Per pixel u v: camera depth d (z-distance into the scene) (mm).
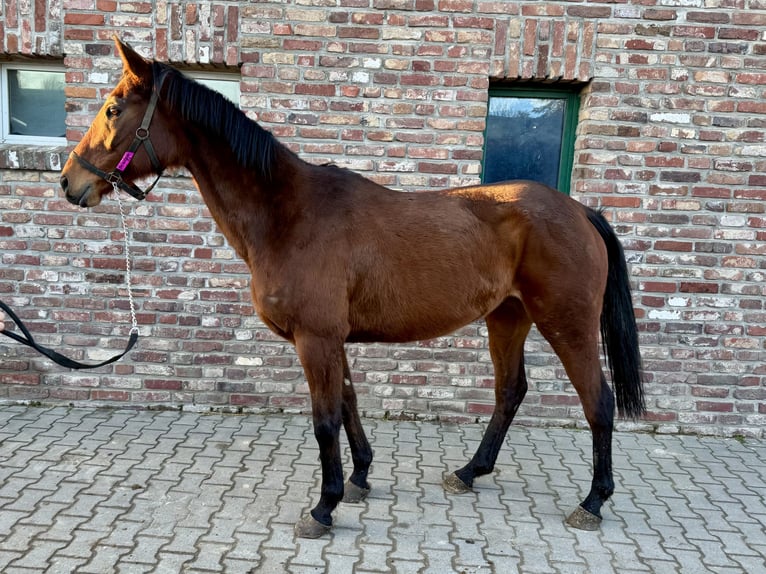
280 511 2416
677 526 2441
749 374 3500
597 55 3258
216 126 2133
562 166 3596
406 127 3328
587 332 2316
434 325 2299
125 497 2473
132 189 2199
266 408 3592
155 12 3213
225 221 2244
